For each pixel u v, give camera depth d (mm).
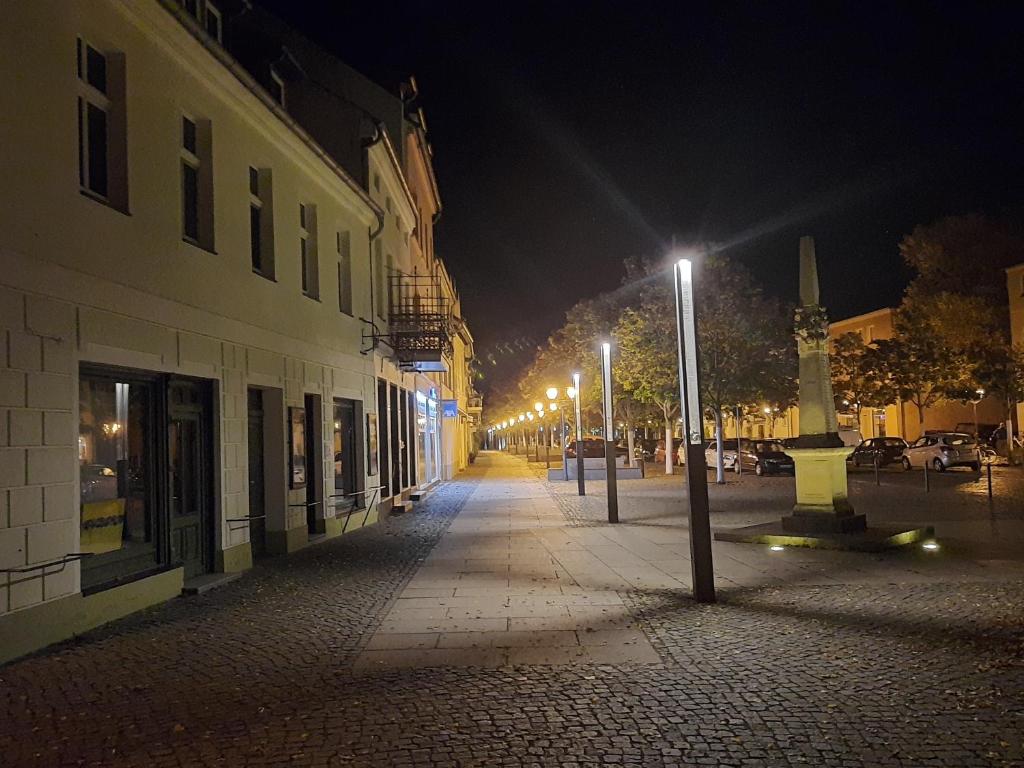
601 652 7211
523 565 12227
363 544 15070
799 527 13617
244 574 11773
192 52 10633
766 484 29781
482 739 5172
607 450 18250
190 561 10977
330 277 16719
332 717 5605
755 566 11555
